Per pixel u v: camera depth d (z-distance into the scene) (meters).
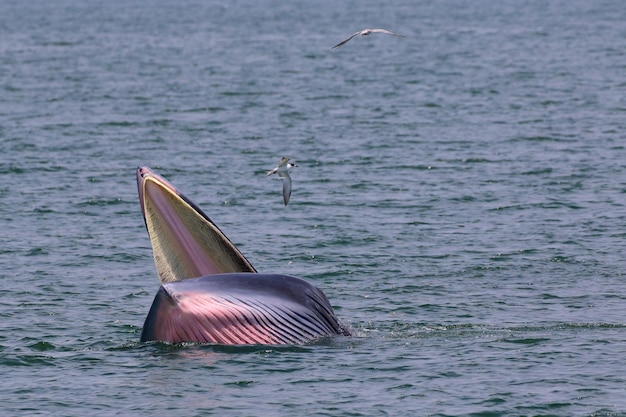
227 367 84.50
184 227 87.31
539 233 143.88
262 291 87.62
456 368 86.44
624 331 98.00
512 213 158.00
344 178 189.75
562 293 113.38
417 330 99.00
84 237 144.00
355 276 122.88
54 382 83.75
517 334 97.19
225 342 86.06
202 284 86.81
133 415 76.88
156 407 78.06
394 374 84.75
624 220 151.00
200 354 85.88
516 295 112.75
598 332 97.69
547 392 80.94
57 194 174.75
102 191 177.75
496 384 82.69
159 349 88.12
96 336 98.12
